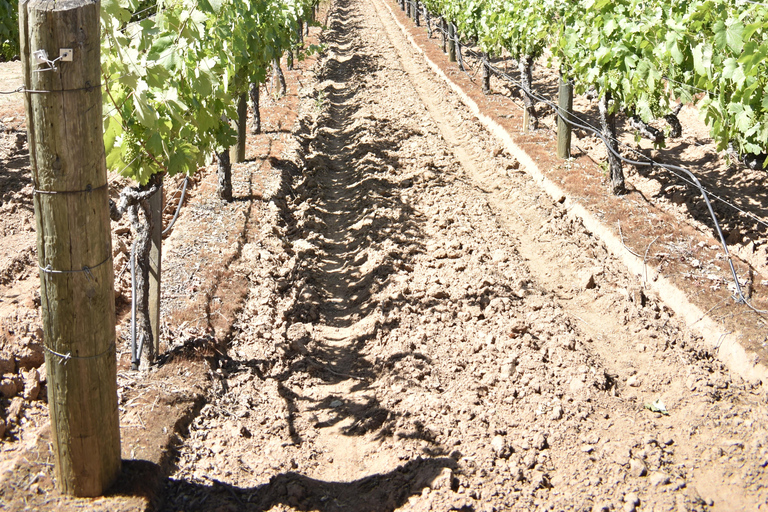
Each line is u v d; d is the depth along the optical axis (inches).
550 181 415.2
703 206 372.8
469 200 409.4
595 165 438.0
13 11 348.8
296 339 260.1
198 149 212.4
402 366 235.0
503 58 877.2
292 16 513.7
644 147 488.1
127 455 177.3
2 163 401.4
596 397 220.5
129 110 178.9
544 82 726.5
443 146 525.3
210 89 203.3
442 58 898.1
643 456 193.2
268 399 221.3
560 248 336.5
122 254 296.2
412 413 211.0
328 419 216.1
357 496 180.9
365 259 332.5
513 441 198.7
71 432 152.7
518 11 495.2
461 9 721.6
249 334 253.4
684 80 318.7
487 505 171.8
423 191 428.8
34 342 211.3
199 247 313.3
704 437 202.5
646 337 258.7
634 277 305.9
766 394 223.5
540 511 170.9
